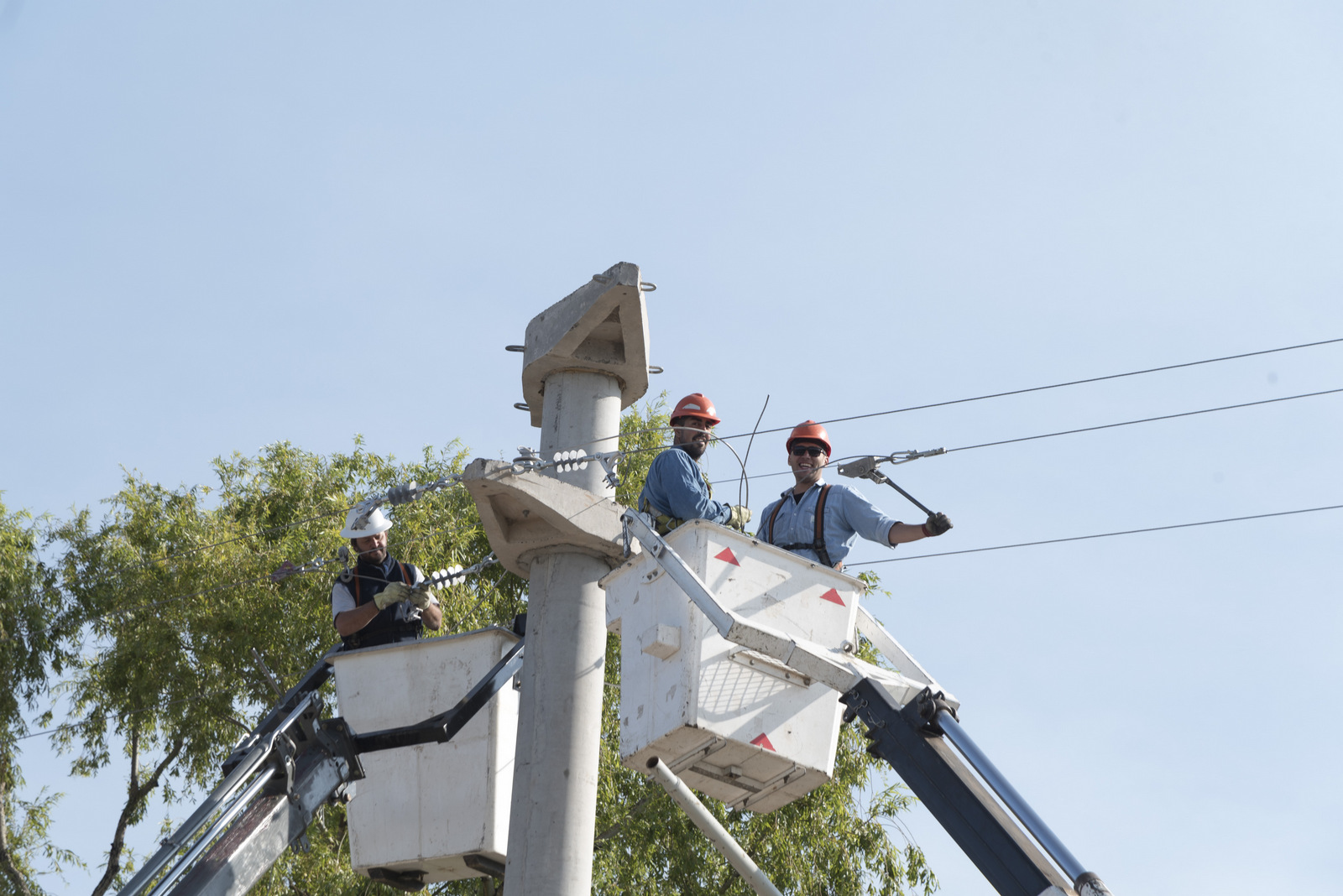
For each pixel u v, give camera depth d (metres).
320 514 21.58
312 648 20.20
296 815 9.27
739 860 8.41
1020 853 6.84
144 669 20.38
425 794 10.44
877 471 8.91
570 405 10.40
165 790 21.62
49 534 22.19
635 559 8.72
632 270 9.98
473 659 10.59
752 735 8.05
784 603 8.30
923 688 7.56
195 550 21.00
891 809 19.53
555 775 9.52
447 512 21.00
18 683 20.89
